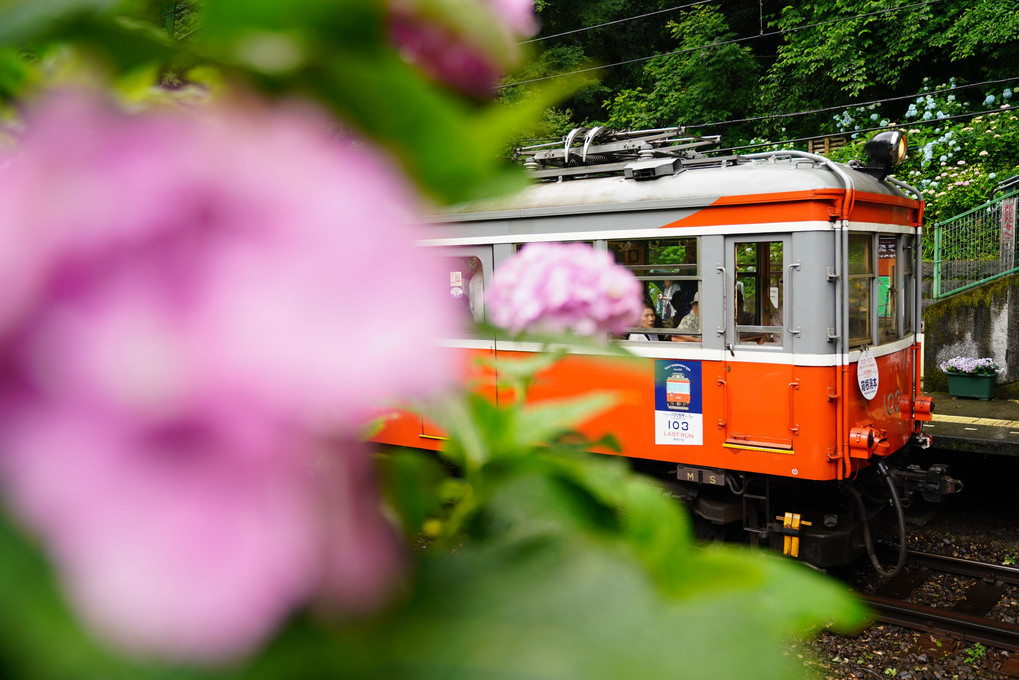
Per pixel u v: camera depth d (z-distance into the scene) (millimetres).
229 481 302
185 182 321
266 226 323
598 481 620
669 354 6688
